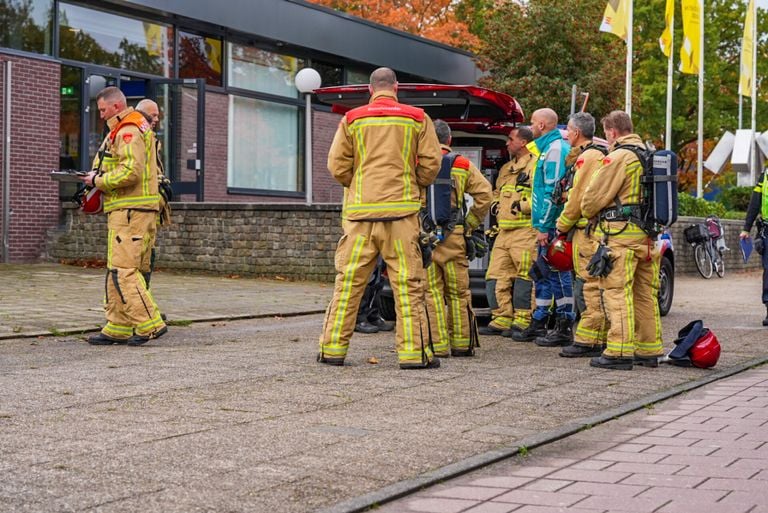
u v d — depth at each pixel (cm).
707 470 523
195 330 1081
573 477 508
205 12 2125
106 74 1983
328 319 838
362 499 452
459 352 920
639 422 651
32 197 1833
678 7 4334
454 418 635
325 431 584
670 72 2902
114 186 919
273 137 2392
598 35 2994
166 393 688
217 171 2242
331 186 2550
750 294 1816
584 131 958
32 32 1844
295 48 2405
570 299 1012
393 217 819
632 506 456
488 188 914
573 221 916
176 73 2134
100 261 1816
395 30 2605
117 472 484
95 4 1959
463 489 484
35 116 1833
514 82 2894
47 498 441
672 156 856
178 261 1817
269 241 1741
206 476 483
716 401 730
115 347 923
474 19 3794
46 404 641
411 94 1069
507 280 1076
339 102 1127
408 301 828
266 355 883
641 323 888
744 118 4669
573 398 720
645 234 860
